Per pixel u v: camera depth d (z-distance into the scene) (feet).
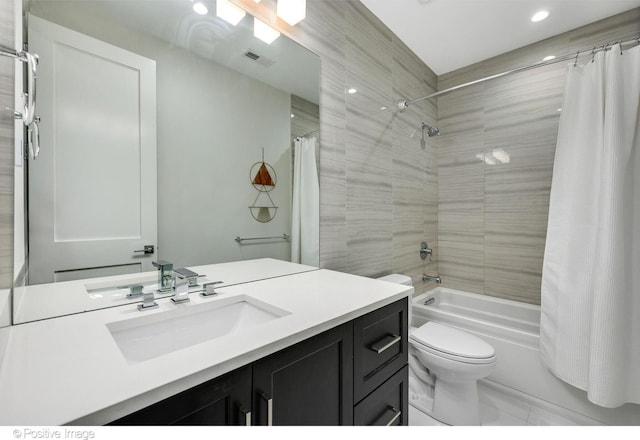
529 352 5.60
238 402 1.97
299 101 4.72
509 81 7.44
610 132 4.87
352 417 2.92
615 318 4.62
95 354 1.94
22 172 2.45
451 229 8.51
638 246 4.84
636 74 4.89
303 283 3.98
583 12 5.95
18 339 2.16
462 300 8.04
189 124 3.59
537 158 7.01
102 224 2.93
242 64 4.06
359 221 5.81
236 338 2.19
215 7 3.77
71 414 1.38
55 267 2.64
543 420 5.21
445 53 7.56
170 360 1.86
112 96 2.99
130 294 3.09
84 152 2.81
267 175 4.37
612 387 4.58
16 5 2.40
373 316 3.18
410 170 7.43
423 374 5.99
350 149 5.60
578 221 5.27
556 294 5.43
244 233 4.12
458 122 8.35
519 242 7.30
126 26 3.08
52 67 2.62
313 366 2.51
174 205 3.47
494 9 5.89
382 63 6.39
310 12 4.83
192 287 3.60
